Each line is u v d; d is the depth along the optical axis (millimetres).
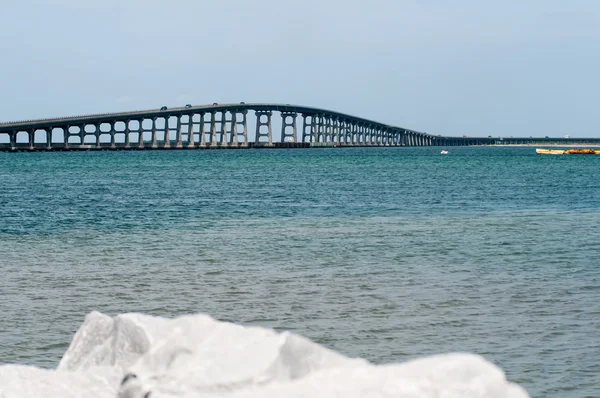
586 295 30047
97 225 59969
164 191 101312
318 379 6781
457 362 6711
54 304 29281
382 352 22484
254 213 69250
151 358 8570
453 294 30297
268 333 8492
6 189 107500
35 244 48094
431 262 39000
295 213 69125
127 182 124688
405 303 28703
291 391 6672
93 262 39969
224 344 8359
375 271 36156
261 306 28656
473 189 104000
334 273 35656
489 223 59500
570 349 22422
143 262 39812
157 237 51188
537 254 41844
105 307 28922
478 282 33000
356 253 42469
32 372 10469
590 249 43750
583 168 184000
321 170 171375
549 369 20703
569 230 54156
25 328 25453
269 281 33688
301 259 40312
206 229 56000
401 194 94000
